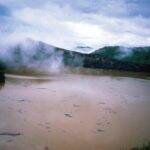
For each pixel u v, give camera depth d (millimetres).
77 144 18609
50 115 25953
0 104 28938
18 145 17719
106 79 67062
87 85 51625
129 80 67562
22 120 23547
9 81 48844
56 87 45438
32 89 41000
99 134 21125
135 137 20719
